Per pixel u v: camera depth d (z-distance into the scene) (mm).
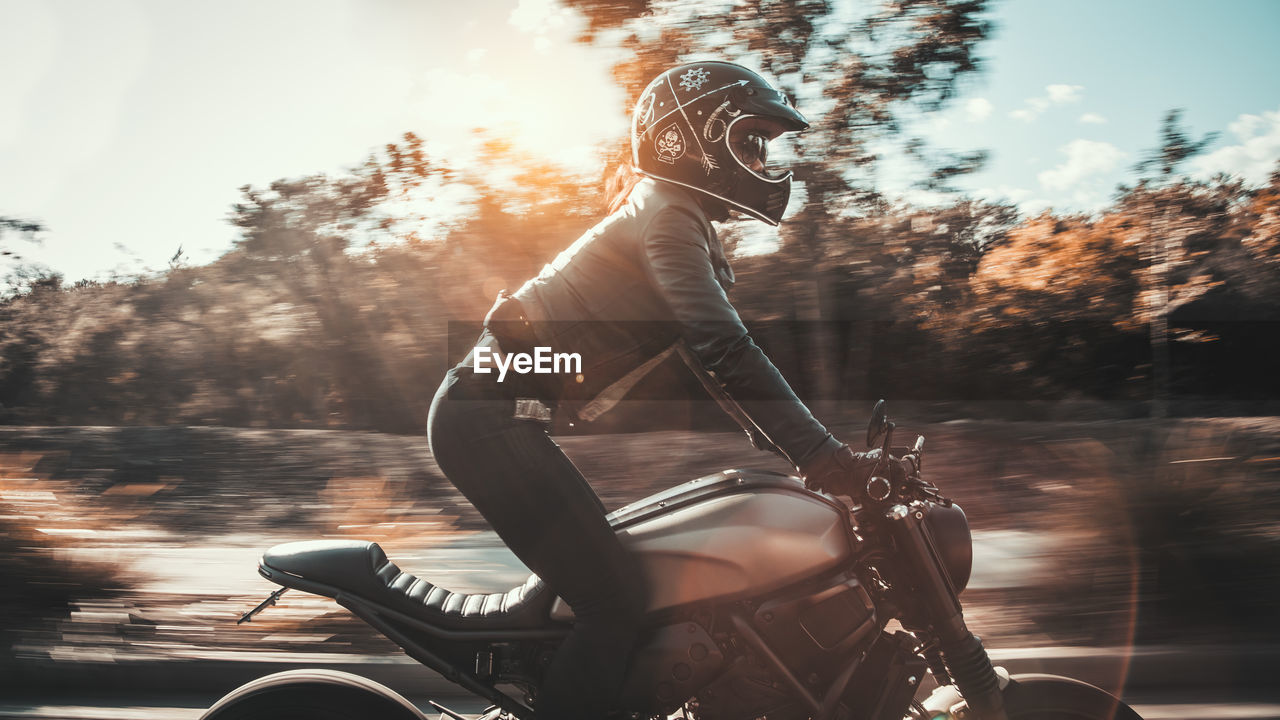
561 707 2021
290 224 13094
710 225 2193
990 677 2047
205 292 15500
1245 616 4180
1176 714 3562
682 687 2029
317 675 2152
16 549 4863
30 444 11023
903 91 10234
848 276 10766
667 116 2109
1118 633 4062
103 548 5223
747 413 2055
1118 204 12336
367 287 12531
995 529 5766
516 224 9922
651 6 9641
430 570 5180
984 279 12406
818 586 2037
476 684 2137
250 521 6891
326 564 2207
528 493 2039
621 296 2105
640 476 8016
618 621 2012
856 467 1964
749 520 2043
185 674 3992
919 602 2076
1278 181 11836
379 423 12953
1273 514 4840
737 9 10086
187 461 9680
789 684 2010
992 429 9289
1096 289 12445
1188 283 12570
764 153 2209
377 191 11750
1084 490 5219
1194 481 4957
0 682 4008
